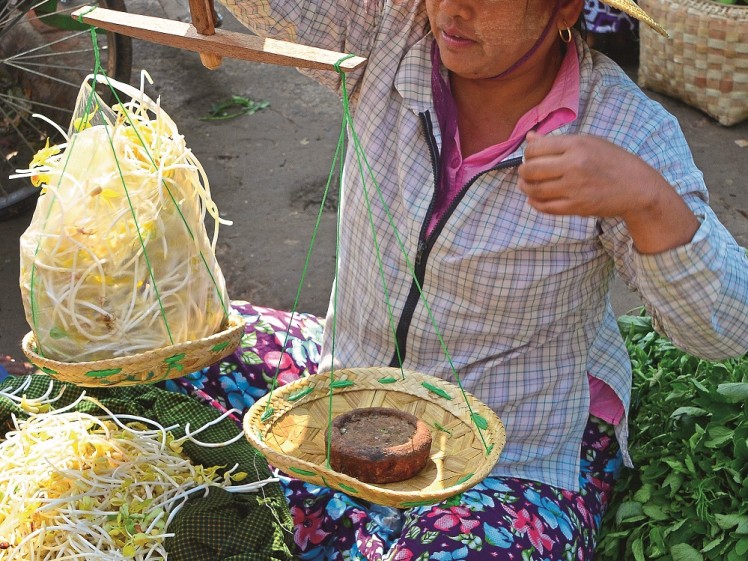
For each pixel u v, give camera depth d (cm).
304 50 133
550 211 130
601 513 181
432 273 165
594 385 182
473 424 155
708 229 137
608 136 155
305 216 352
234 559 150
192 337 148
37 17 352
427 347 172
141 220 144
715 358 153
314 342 202
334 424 151
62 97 386
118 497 158
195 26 135
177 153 152
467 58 150
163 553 151
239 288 317
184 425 175
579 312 169
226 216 350
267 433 151
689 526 169
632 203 130
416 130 165
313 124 409
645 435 190
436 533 154
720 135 396
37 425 170
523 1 144
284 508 166
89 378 135
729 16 378
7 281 320
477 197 159
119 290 142
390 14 170
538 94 161
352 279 179
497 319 166
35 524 155
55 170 148
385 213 169
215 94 429
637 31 445
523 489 167
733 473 170
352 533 173
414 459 144
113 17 138
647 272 140
